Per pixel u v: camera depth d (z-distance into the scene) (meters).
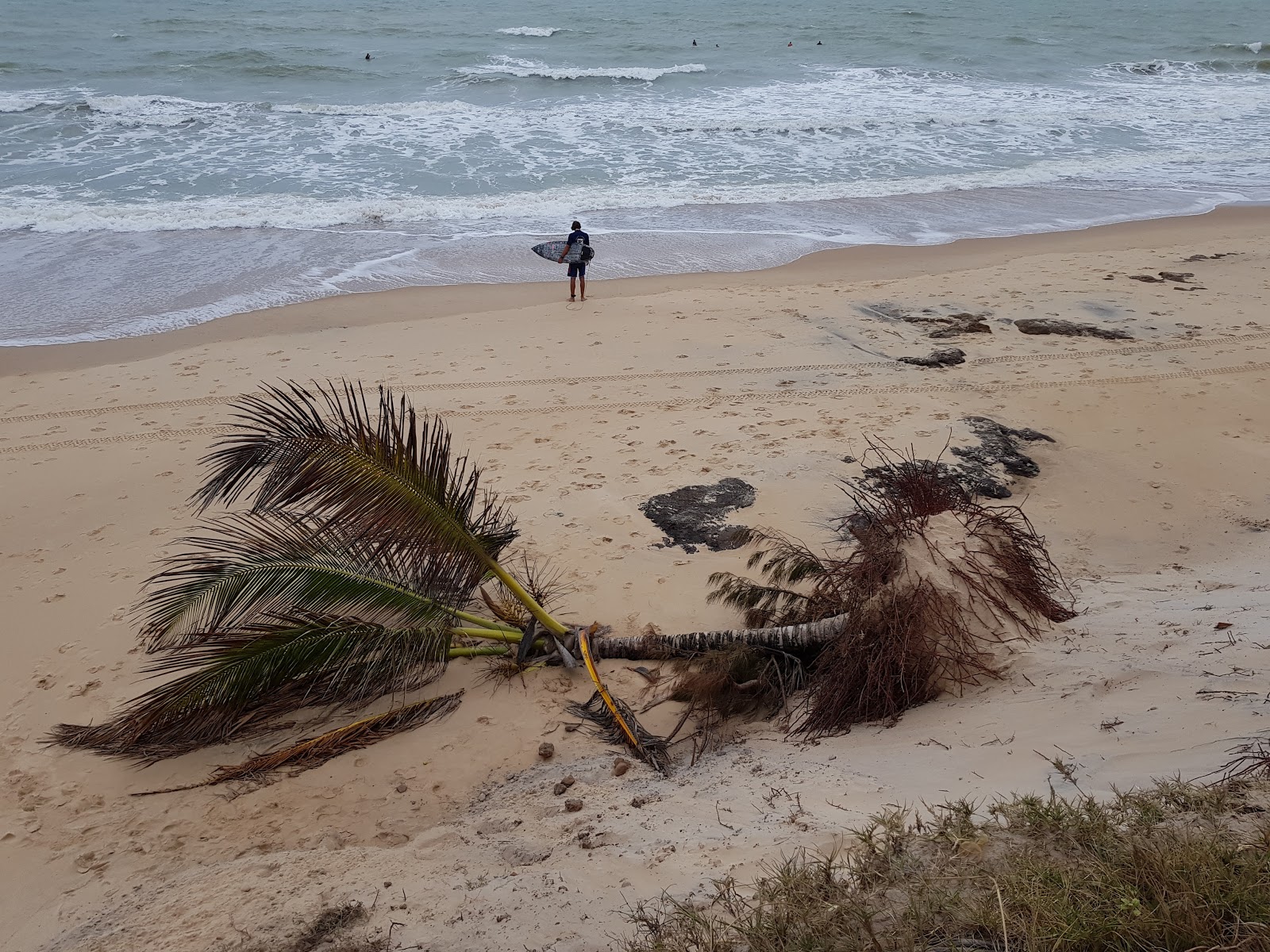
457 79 32.09
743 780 5.00
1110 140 26.70
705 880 3.70
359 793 5.77
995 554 6.33
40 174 21.16
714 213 20.11
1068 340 13.23
